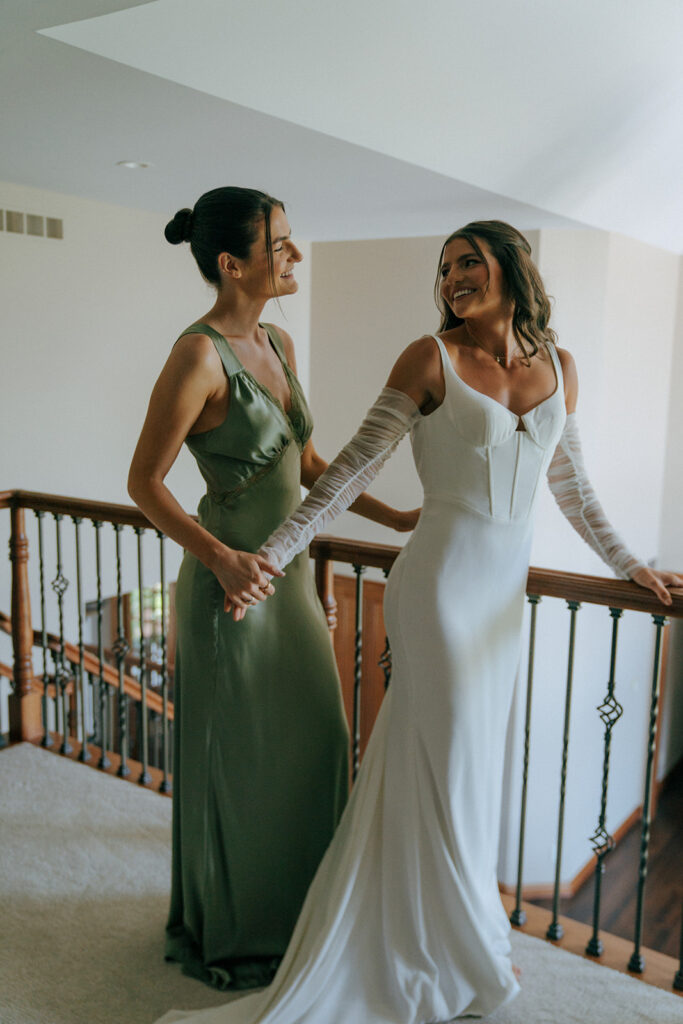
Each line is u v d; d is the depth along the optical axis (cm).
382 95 367
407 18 353
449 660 177
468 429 171
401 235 748
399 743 187
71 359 651
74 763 329
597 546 204
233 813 204
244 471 191
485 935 187
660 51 436
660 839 926
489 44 379
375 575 867
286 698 203
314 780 210
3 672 544
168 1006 203
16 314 611
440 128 408
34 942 226
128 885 252
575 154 499
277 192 515
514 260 167
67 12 222
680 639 1073
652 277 845
